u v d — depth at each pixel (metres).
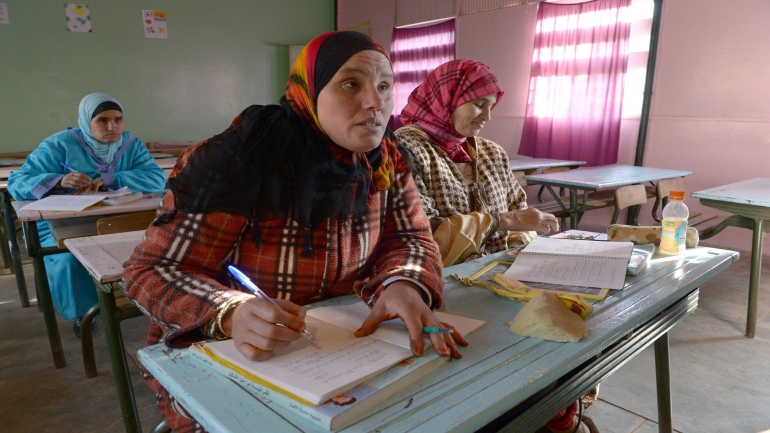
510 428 0.74
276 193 0.80
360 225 0.93
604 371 0.91
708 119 4.27
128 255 1.41
